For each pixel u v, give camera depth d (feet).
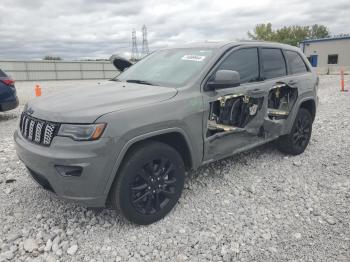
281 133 16.01
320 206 12.09
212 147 12.50
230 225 10.86
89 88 12.69
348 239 10.03
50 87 90.84
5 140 21.74
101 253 9.51
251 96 13.84
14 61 141.28
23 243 9.89
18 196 12.82
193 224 10.93
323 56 131.54
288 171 15.43
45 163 9.55
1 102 27.91
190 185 13.74
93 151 9.27
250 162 16.44
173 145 11.91
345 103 36.68
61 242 10.00
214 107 12.39
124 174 9.90
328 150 18.56
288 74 16.44
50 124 9.76
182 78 12.42
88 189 9.48
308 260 9.13
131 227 10.74
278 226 10.80
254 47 14.83
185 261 9.15
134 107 10.15
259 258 9.25
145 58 15.97
